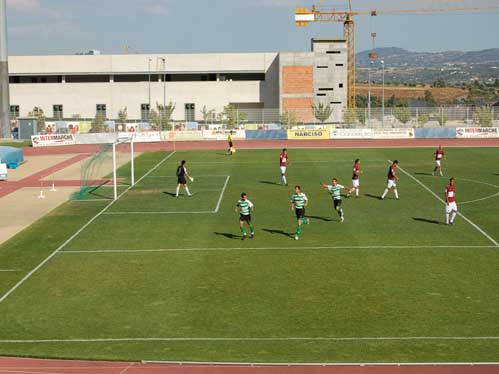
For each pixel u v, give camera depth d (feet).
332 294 78.95
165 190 155.43
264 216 123.03
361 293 79.15
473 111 316.60
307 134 291.58
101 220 122.31
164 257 95.91
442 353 61.41
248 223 105.81
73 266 92.43
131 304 76.79
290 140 289.94
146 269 90.22
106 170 194.59
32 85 452.76
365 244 101.50
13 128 357.41
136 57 447.42
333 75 428.97
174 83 451.12
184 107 452.76
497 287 80.69
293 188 155.84
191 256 96.12
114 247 102.12
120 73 449.89
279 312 73.41
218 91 450.71
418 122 318.24
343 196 144.25
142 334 67.77
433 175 174.09
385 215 123.24
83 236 109.81
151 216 124.88
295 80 428.97
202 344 64.64
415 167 190.49
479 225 113.60
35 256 98.02
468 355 60.80
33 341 66.18
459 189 151.53
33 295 80.64
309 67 428.15
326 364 58.39
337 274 86.58
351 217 121.60
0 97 317.83
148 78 453.58
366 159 212.02
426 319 70.59
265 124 330.13
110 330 69.05
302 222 107.04
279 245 101.45
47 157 235.81
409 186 156.46
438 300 76.38
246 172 185.68
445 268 88.74
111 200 143.23
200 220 120.47
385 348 62.90
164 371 57.11
